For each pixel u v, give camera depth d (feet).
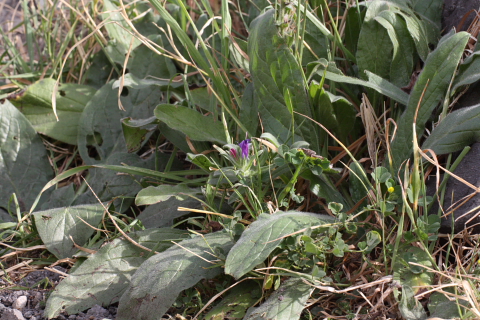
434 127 3.71
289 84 3.76
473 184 3.53
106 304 3.56
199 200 3.70
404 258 3.41
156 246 3.62
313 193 3.71
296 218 3.48
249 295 3.49
